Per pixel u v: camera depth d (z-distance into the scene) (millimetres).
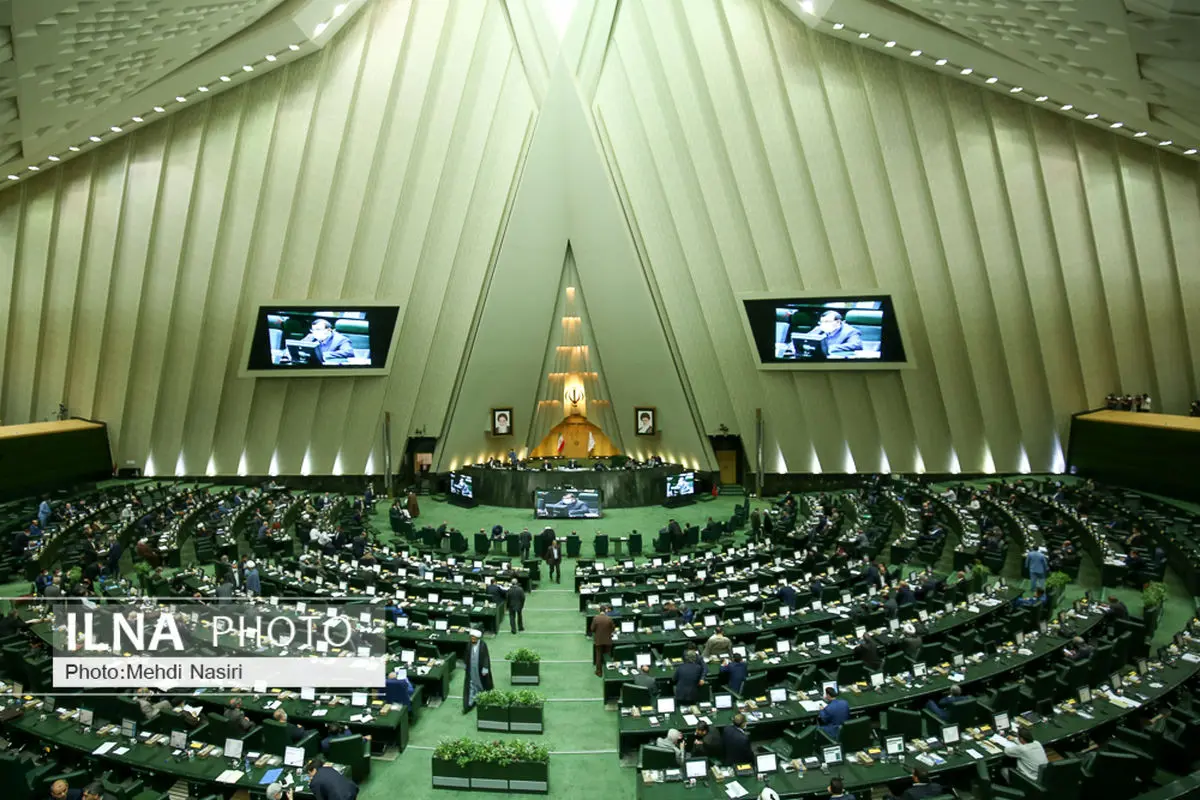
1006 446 29719
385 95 26031
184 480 31812
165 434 31156
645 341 31547
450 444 33000
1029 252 26078
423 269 29766
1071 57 16438
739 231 28406
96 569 17406
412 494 28766
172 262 27812
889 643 13188
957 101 24062
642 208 29500
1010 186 25016
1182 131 19641
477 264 30375
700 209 28516
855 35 22609
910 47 21953
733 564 19500
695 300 30375
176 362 29797
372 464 32594
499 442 33781
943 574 19828
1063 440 29359
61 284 28125
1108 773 8328
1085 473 28469
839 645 13094
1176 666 11508
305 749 9773
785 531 24062
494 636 15961
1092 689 11000
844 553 18766
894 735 9758
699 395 31766
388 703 11547
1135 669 11555
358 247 28750
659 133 27734
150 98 22734
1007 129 24234
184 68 21969
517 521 27969
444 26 25734
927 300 27672
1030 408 28984
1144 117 19156
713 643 12758
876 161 25828
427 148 27641
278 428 31562
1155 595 14281
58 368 29750
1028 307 27250
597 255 30703
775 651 12789
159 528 23422
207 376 30203
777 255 28406
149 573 17328
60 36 14867
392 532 26406
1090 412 28656
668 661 12680
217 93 24828
